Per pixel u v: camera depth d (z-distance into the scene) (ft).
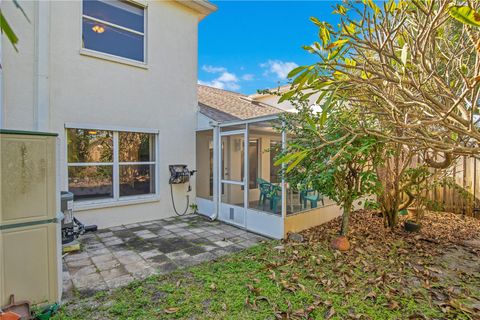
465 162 21.75
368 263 12.73
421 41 5.43
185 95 23.85
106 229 18.86
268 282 10.86
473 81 4.37
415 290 10.23
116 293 10.15
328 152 12.87
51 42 17.03
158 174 22.09
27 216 8.75
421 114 6.46
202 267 12.41
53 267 9.14
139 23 21.24
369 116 10.82
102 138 19.39
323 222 20.49
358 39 5.68
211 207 22.54
